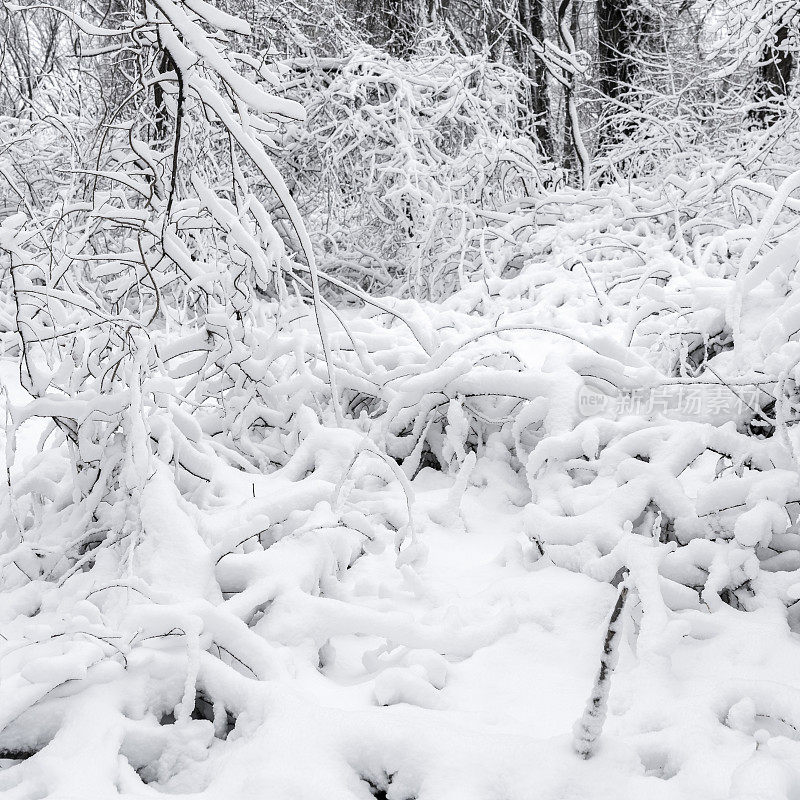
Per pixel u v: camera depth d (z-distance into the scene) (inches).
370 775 70.4
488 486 147.0
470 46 506.6
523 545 120.5
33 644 83.6
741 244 226.4
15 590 103.2
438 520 132.9
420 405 153.2
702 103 347.6
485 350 160.2
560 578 102.9
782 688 75.8
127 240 155.6
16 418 112.7
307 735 71.2
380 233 324.2
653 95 401.7
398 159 298.8
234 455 144.0
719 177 262.1
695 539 99.1
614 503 107.0
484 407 155.2
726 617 91.0
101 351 126.0
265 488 124.6
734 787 62.1
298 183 316.8
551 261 270.7
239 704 78.4
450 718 75.9
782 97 307.0
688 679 82.2
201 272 129.6
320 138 311.6
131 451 107.8
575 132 397.7
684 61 409.7
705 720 72.9
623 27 482.6
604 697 63.9
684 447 111.3
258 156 98.3
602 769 65.4
